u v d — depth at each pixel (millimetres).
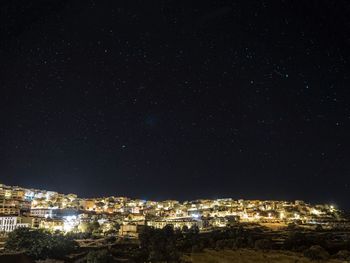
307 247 118812
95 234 172375
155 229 151875
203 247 123750
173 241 129250
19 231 119312
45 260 104812
